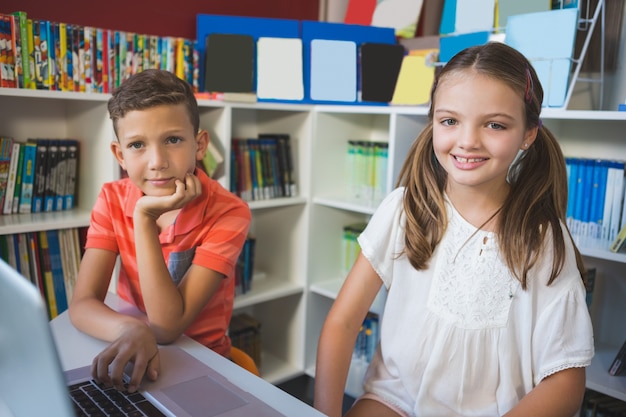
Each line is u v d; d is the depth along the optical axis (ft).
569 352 3.22
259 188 7.61
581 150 6.38
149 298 3.34
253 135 8.60
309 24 7.72
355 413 3.63
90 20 6.75
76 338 3.36
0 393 1.99
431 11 7.81
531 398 3.17
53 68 5.96
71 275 6.20
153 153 3.36
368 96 7.91
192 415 2.42
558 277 3.27
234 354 4.17
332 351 3.63
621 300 6.16
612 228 5.68
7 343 1.79
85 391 2.64
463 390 3.43
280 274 8.45
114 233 4.00
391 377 3.77
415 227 3.59
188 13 7.63
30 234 5.87
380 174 7.59
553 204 3.48
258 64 7.52
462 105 3.04
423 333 3.55
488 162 3.08
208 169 6.76
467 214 3.55
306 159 7.83
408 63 7.77
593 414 5.78
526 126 3.18
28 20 5.74
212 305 3.90
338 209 8.27
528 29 6.04
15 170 6.07
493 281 3.39
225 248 3.76
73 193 6.56
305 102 7.74
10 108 6.41
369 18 8.52
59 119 6.85
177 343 3.36
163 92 3.37
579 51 6.10
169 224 3.91
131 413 2.44
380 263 3.77
